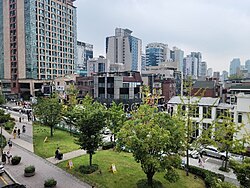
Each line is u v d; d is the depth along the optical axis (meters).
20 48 99.06
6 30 102.38
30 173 23.14
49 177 23.02
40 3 100.94
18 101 92.19
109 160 27.91
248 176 16.53
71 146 33.94
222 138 26.38
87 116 23.52
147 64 198.62
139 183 21.23
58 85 93.69
